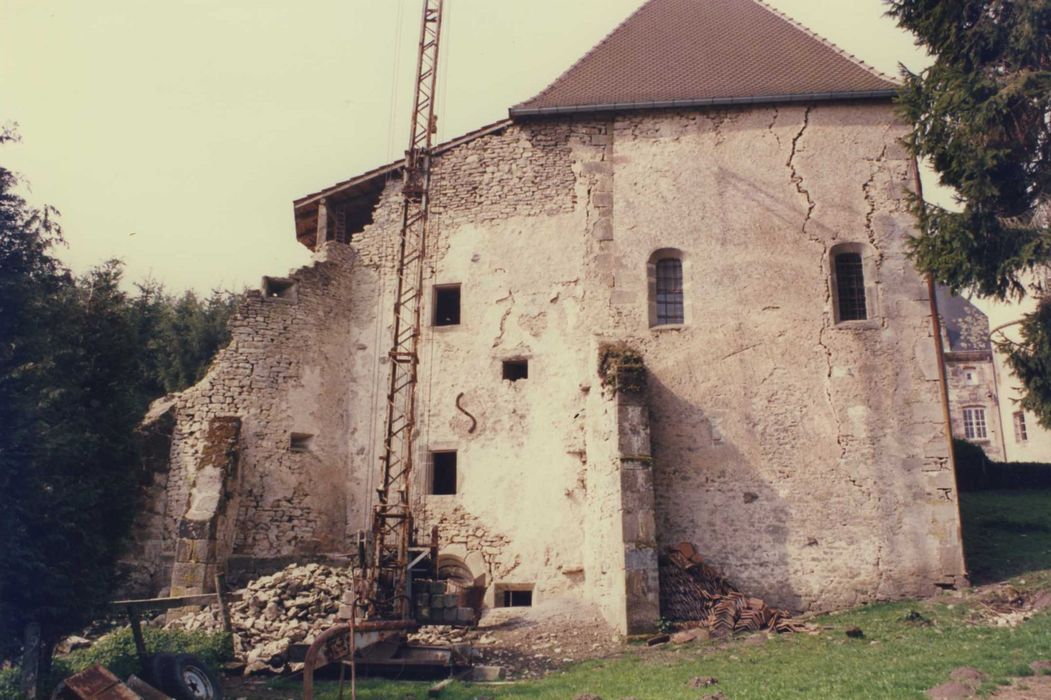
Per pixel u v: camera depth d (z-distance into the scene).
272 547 16.00
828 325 15.48
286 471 16.48
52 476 10.04
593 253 16.70
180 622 13.35
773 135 16.50
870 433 14.92
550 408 16.33
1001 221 12.30
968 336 37.09
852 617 13.23
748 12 18.95
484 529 16.08
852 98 16.27
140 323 28.53
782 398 15.25
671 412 15.41
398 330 16.27
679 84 17.27
